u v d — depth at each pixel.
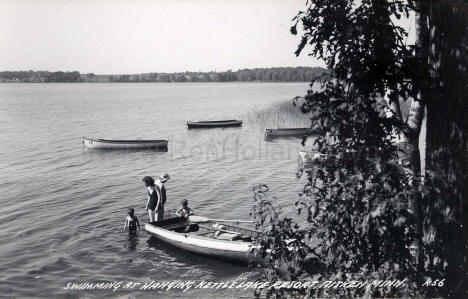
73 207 19.78
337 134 5.66
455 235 5.86
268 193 22.03
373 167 5.32
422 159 24.77
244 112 75.19
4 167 29.22
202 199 21.44
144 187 23.73
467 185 5.84
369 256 5.75
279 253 6.29
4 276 12.43
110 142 35.97
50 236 15.87
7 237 15.75
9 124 55.78
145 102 109.00
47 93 173.12
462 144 5.85
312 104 5.79
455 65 5.82
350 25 5.56
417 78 5.69
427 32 6.67
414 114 6.95
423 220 6.21
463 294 5.64
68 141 41.56
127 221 16.53
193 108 86.88
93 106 93.31
